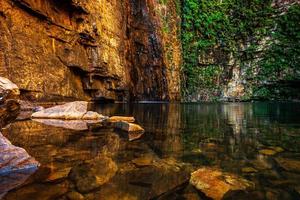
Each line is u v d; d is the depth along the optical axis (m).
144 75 24.28
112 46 18.86
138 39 23.81
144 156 3.44
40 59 11.46
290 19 31.83
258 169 2.95
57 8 12.89
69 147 3.86
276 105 19.03
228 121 7.89
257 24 33.22
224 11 34.28
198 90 33.44
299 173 2.81
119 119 7.17
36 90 10.88
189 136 5.07
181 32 34.28
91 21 15.63
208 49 33.97
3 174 2.63
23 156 2.98
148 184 2.45
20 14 10.45
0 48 9.21
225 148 4.01
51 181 2.46
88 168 2.87
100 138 4.61
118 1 20.50
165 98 26.55
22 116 7.21
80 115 7.25
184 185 2.45
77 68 14.71
